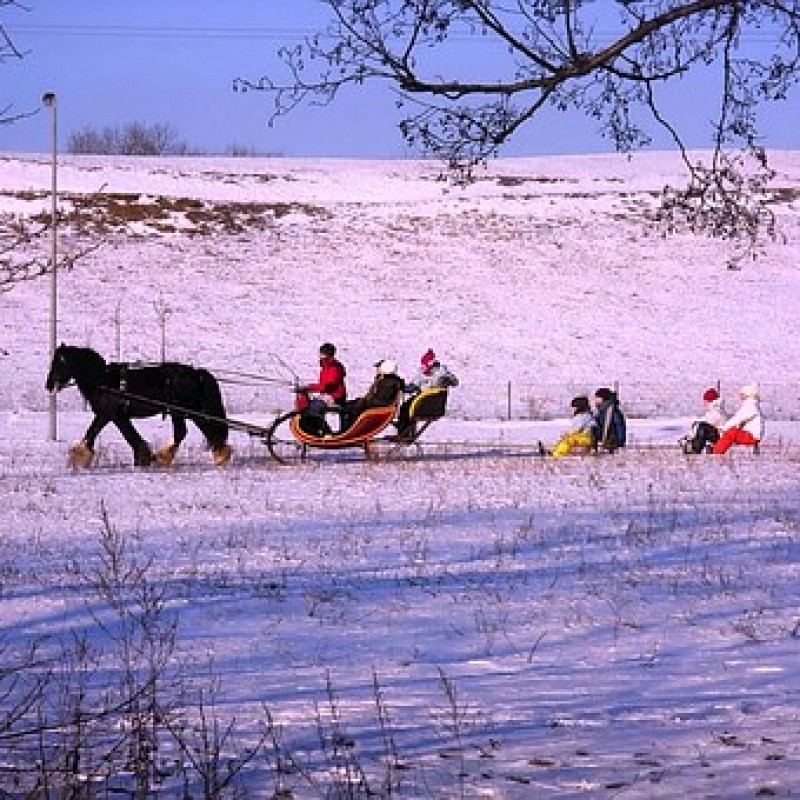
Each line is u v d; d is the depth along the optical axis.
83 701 9.30
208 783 7.38
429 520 18.41
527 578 14.45
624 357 59.78
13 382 48.47
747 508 19.80
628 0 7.36
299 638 11.68
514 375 55.78
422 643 11.55
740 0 7.28
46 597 13.12
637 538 16.92
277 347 58.09
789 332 65.25
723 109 7.77
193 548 16.06
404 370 55.97
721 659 10.98
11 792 7.41
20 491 21.14
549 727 8.85
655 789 7.48
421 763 7.99
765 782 7.60
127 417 25.41
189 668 10.57
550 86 7.27
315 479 23.12
